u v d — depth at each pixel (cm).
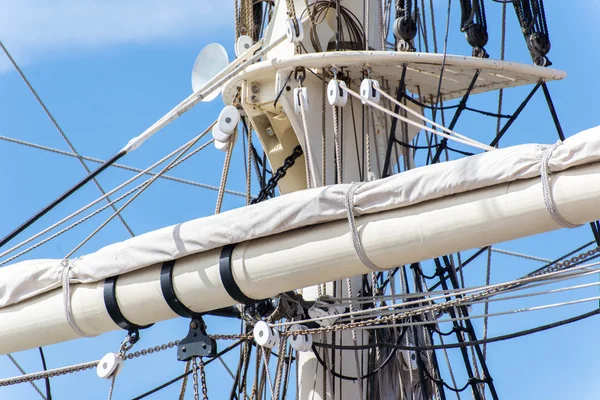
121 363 2033
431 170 1819
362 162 2344
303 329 2080
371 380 2272
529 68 2345
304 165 2386
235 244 1981
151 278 2033
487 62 2311
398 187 1841
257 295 1984
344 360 2264
